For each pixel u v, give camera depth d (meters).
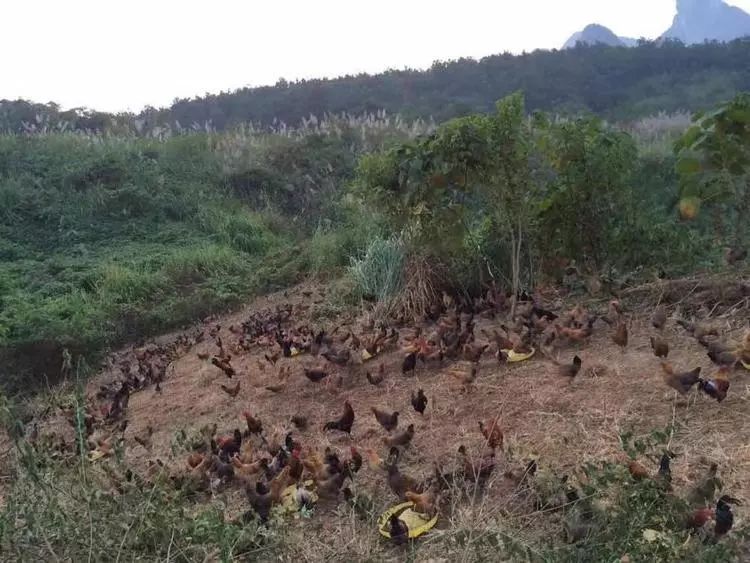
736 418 4.35
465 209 7.82
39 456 4.73
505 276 8.13
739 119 6.17
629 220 7.41
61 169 17.80
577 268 7.60
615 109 32.78
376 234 10.86
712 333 5.43
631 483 3.38
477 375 5.93
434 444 4.90
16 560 3.53
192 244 14.61
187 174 18.56
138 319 11.07
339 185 18.61
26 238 14.89
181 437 5.47
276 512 3.99
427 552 3.63
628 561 2.99
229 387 7.06
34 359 9.65
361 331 7.99
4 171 17.44
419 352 6.50
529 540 3.40
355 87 40.50
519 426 4.88
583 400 5.04
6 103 27.20
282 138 21.59
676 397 4.77
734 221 7.70
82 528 3.68
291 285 12.14
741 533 2.98
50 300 11.55
